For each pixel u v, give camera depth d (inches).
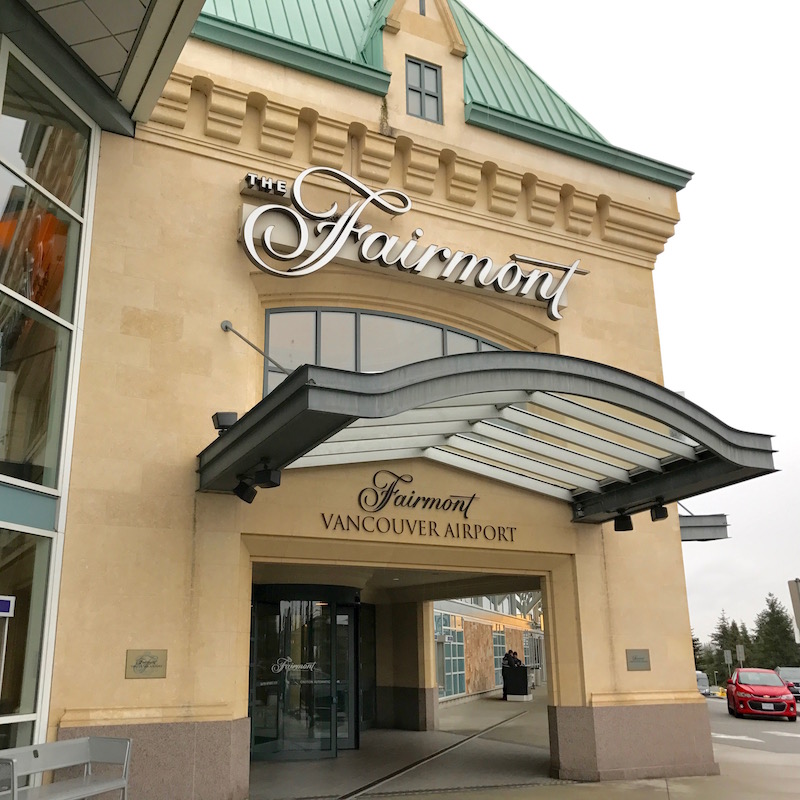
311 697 590.2
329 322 513.3
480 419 425.4
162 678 386.3
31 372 374.6
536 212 573.6
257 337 480.7
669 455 455.2
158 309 435.2
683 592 555.2
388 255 504.4
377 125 521.7
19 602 351.6
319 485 460.4
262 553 443.8
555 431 442.3
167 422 422.0
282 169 492.4
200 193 464.1
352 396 307.3
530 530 520.4
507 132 569.9
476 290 536.4
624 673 520.1
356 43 581.6
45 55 384.5
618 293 595.5
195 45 478.0
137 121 450.6
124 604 387.2
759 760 581.3
